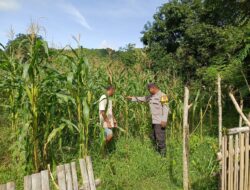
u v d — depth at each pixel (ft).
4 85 18.02
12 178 16.55
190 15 48.88
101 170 18.11
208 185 17.24
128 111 25.31
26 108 15.85
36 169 15.90
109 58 28.89
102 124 18.93
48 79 15.47
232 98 15.62
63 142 19.33
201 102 27.89
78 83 16.52
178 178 18.90
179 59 49.16
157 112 22.65
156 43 54.29
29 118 15.88
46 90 15.92
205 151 22.62
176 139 25.99
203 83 39.19
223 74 27.37
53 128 16.83
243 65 26.63
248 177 14.69
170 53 51.47
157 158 21.48
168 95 26.91
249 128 14.33
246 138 14.35
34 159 16.10
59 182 10.24
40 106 15.90
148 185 18.19
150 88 22.86
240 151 14.21
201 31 43.60
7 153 19.69
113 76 25.21
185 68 48.70
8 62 16.34
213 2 31.07
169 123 27.91
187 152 15.92
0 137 20.86
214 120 31.89
